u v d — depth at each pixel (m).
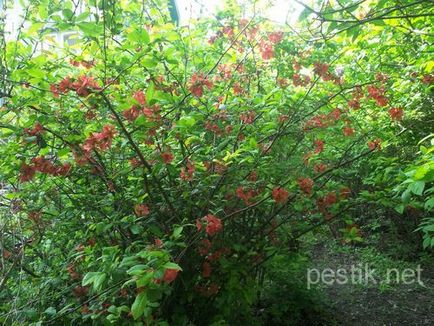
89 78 2.29
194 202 2.60
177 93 2.70
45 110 2.54
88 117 2.54
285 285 4.05
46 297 2.52
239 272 2.84
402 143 4.32
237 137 2.66
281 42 3.01
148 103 2.16
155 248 1.93
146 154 2.52
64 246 2.91
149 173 2.41
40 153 2.49
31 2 2.54
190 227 2.58
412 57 4.22
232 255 2.89
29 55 2.70
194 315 2.85
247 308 3.28
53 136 2.50
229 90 3.12
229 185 2.66
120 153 2.64
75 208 2.77
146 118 2.17
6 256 2.80
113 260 2.11
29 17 2.57
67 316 2.40
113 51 2.74
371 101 3.70
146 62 2.31
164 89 2.52
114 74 2.68
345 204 3.26
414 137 4.36
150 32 2.93
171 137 2.41
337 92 3.14
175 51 2.98
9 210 2.81
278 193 2.49
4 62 2.63
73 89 2.19
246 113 2.82
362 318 4.31
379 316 4.36
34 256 2.97
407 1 2.49
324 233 3.59
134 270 1.64
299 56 3.05
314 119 2.98
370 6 2.83
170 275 1.67
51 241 2.92
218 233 2.69
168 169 2.35
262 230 3.01
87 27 2.21
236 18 3.35
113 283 2.07
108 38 2.69
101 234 2.69
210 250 2.72
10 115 3.05
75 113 2.56
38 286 2.60
